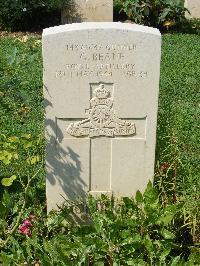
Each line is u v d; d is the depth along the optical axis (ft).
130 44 4.23
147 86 4.37
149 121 4.50
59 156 4.60
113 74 4.32
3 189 5.19
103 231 4.02
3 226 4.40
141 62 4.29
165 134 5.11
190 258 3.97
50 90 4.35
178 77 8.10
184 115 6.59
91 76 4.32
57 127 4.50
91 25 4.22
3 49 9.15
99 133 4.54
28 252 3.98
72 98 4.39
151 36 4.21
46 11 10.81
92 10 10.59
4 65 7.13
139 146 4.61
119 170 4.70
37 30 10.67
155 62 4.29
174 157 4.87
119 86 4.37
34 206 4.69
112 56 4.26
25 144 4.68
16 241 4.10
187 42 9.96
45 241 4.02
